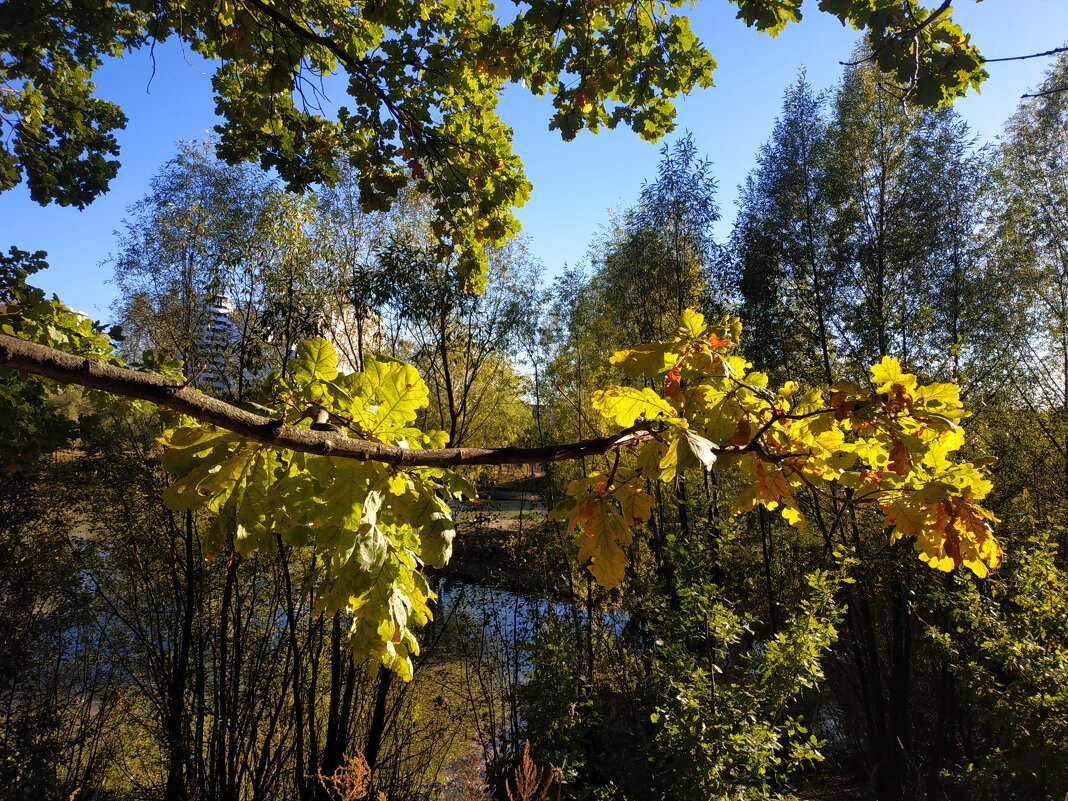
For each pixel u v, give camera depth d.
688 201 10.30
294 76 3.06
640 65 2.99
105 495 7.40
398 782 7.09
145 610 8.05
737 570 9.45
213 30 2.89
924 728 8.57
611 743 5.98
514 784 5.47
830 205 9.41
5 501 7.03
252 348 7.18
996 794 5.01
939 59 1.98
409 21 2.98
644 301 10.70
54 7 3.05
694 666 5.36
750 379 1.31
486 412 11.67
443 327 7.68
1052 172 9.34
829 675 9.73
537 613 8.01
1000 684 5.42
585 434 10.93
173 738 7.17
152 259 8.29
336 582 0.90
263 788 7.37
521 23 2.92
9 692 7.70
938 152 9.18
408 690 8.26
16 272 4.20
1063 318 8.98
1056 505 8.43
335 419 0.98
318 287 8.03
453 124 3.52
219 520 0.90
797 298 9.37
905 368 8.13
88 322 2.65
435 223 3.69
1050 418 9.22
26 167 4.73
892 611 8.32
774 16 2.32
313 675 7.05
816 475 1.23
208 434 0.95
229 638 8.12
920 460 1.12
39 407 3.35
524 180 3.61
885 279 9.08
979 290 9.09
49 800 6.87
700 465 0.97
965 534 1.12
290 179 3.63
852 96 9.21
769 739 5.19
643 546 9.11
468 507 9.91
